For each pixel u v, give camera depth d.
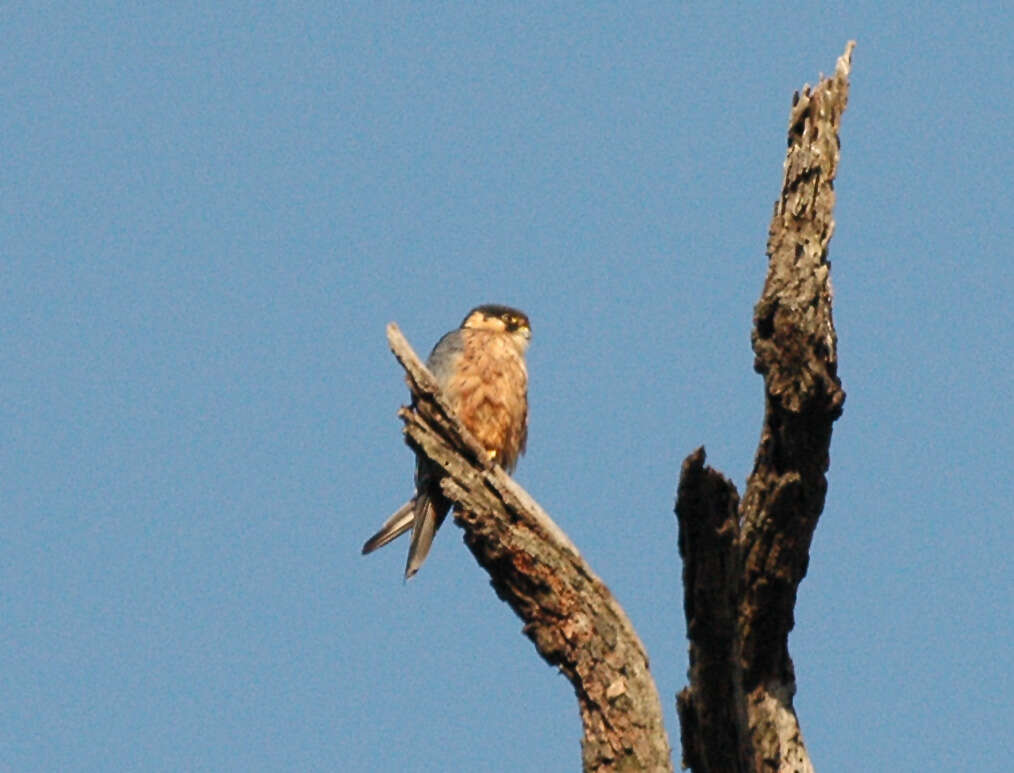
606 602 12.02
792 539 12.30
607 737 11.77
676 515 10.59
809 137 12.12
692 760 11.80
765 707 12.98
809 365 11.65
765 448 12.13
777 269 11.80
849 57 12.38
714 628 10.89
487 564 12.23
